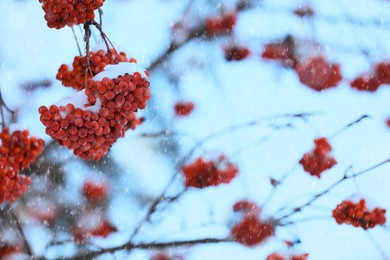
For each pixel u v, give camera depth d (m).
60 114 2.57
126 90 2.53
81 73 2.83
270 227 6.55
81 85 2.87
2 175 3.09
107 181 6.56
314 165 6.30
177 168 6.79
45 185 6.29
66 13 2.66
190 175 6.79
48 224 6.27
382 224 5.06
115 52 2.81
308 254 6.84
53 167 6.29
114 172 6.59
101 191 6.50
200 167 6.79
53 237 6.24
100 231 6.40
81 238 6.34
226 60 7.63
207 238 6.30
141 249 6.37
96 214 6.43
